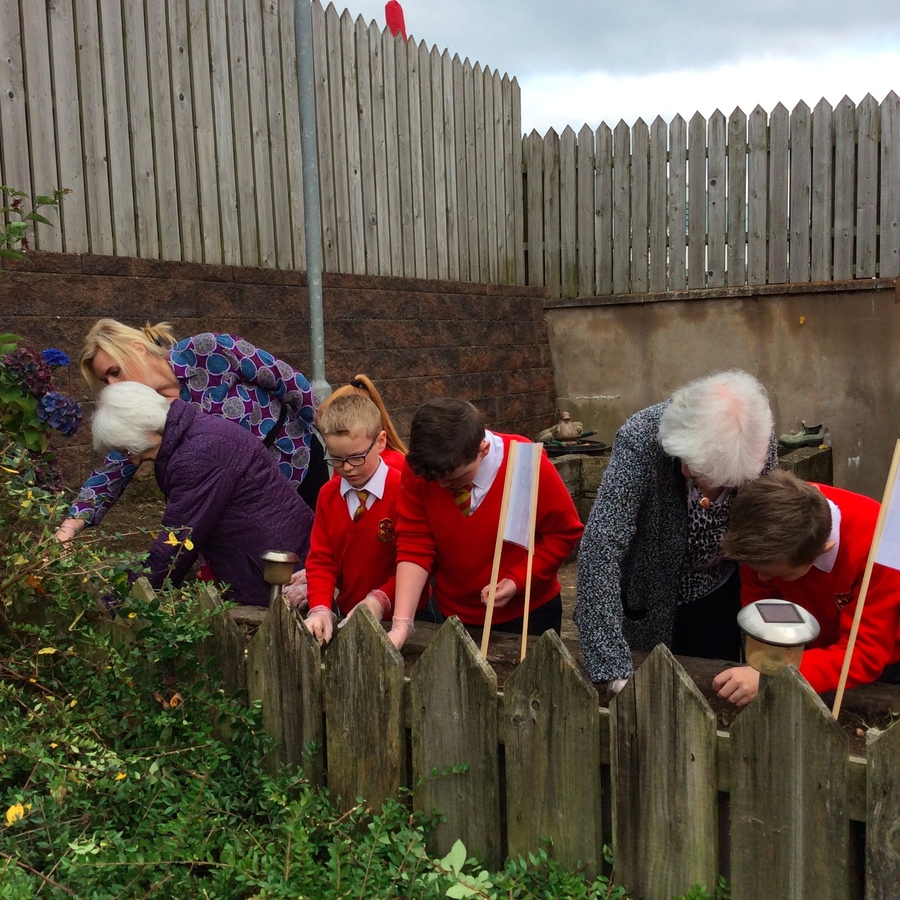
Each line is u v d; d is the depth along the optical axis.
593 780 2.00
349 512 2.83
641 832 1.96
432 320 7.30
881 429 7.22
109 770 2.25
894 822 1.65
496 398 7.95
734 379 2.25
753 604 1.82
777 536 1.97
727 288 7.65
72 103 4.90
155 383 3.33
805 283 7.38
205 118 5.63
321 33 6.42
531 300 8.36
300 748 2.44
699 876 1.90
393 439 3.12
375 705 2.27
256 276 5.86
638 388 8.20
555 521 2.71
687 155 7.84
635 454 2.35
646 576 2.47
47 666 2.59
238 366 3.52
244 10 5.85
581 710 1.99
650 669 1.90
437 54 7.46
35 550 2.57
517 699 2.08
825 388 7.40
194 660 2.50
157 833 2.16
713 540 2.45
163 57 5.38
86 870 1.95
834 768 1.71
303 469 3.64
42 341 4.70
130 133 5.22
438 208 7.52
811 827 1.75
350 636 2.30
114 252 5.13
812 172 7.39
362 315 6.65
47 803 2.14
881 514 1.93
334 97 6.52
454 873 1.97
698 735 1.86
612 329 8.25
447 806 2.21
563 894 1.96
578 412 8.52
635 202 8.09
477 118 7.92
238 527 3.04
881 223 7.15
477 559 2.68
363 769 2.32
